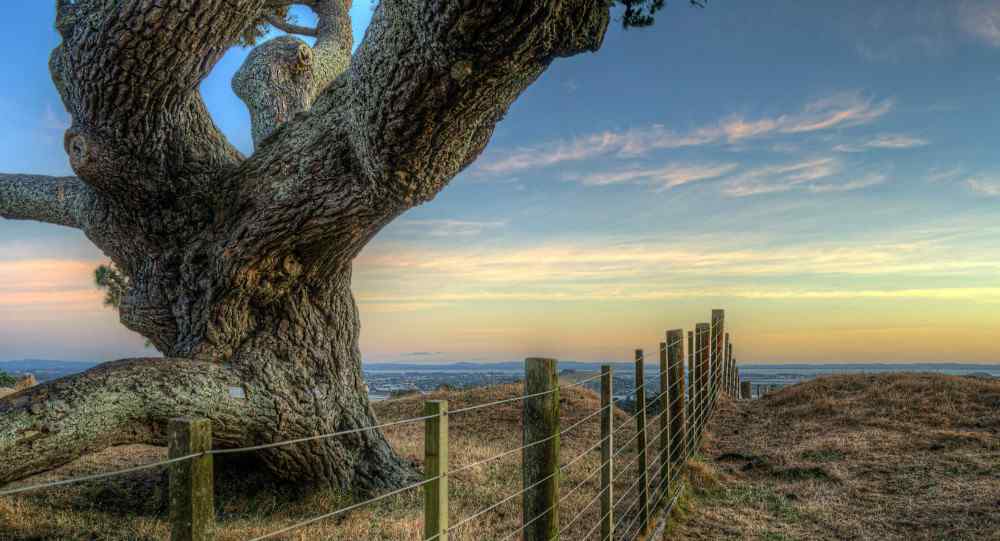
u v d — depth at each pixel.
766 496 8.03
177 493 1.78
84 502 7.49
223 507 8.05
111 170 7.03
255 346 8.08
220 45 6.36
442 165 6.72
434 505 2.77
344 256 8.32
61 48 6.29
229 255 7.52
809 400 13.43
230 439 7.52
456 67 5.32
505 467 9.18
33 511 6.79
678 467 8.17
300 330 8.42
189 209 7.81
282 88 10.42
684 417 8.58
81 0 6.12
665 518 6.62
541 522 3.78
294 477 8.27
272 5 10.64
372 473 8.73
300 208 7.31
